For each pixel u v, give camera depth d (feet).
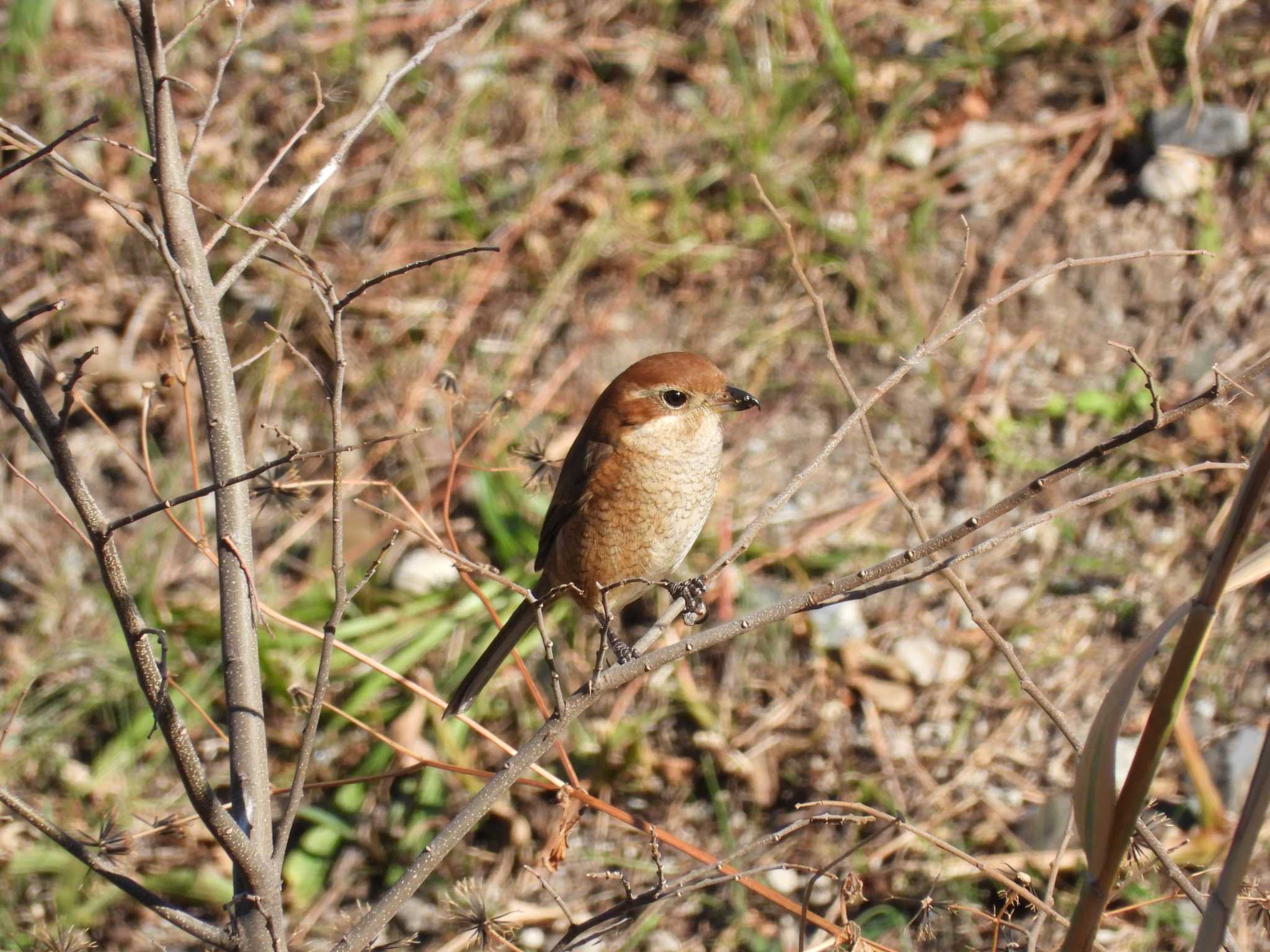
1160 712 14.38
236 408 18.51
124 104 40.88
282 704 31.58
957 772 30.22
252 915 17.25
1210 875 26.07
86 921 28.66
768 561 32.96
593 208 39.11
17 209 39.29
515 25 42.98
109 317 37.93
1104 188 38.45
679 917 28.50
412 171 39.78
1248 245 36.99
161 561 34.63
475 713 31.60
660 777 30.78
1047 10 41.52
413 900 29.19
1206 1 39.19
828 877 28.32
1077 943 15.28
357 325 37.37
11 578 34.65
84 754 31.96
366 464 35.32
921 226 37.58
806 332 37.22
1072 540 33.63
